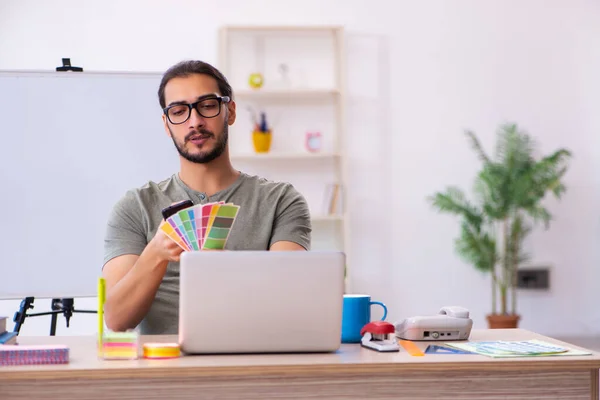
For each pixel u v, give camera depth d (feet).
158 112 10.98
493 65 17.54
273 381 4.50
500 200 16.47
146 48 16.43
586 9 17.75
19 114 10.67
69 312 10.52
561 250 17.93
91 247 10.61
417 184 17.37
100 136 10.83
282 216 7.09
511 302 17.61
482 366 4.61
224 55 16.37
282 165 17.10
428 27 17.38
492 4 17.52
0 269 10.44
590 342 16.87
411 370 4.58
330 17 17.11
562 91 17.71
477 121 17.51
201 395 4.45
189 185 7.01
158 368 4.39
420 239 17.38
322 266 4.83
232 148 16.94
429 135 17.39
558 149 17.69
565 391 4.70
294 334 4.83
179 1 16.56
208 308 4.74
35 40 16.05
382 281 17.28
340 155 16.58
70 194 10.68
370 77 17.24
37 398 4.36
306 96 17.12
